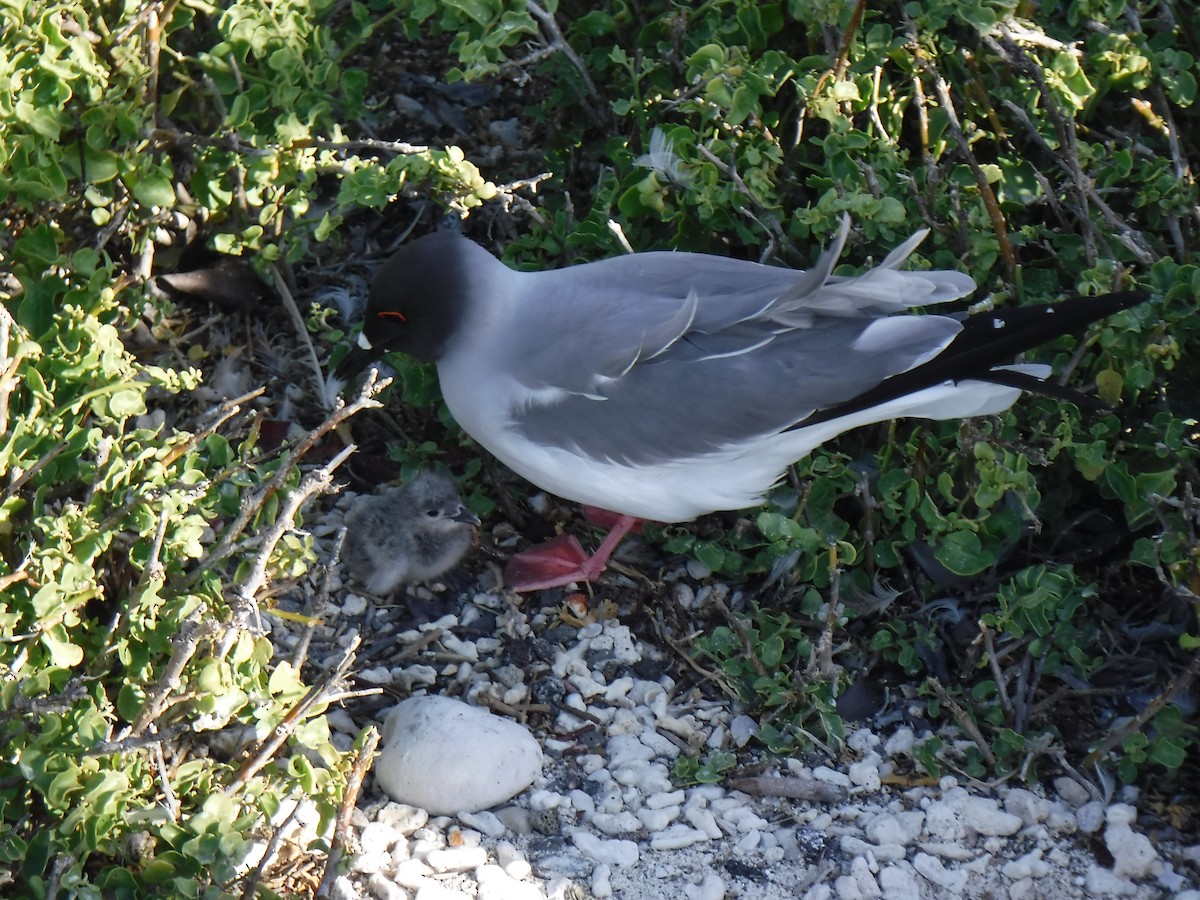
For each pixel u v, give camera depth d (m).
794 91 7.71
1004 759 6.34
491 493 7.78
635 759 6.47
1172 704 6.25
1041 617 6.45
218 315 8.13
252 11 7.07
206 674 5.20
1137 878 5.95
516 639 7.06
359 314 8.23
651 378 6.27
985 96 7.33
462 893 5.76
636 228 7.62
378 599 7.22
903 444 7.20
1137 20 7.45
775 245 7.17
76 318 6.02
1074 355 6.84
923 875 5.96
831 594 6.61
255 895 5.27
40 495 5.70
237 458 6.34
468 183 7.04
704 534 7.42
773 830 6.18
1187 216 7.15
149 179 6.90
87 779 5.10
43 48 6.42
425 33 9.67
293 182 7.61
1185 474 6.86
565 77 7.96
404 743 6.22
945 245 7.12
